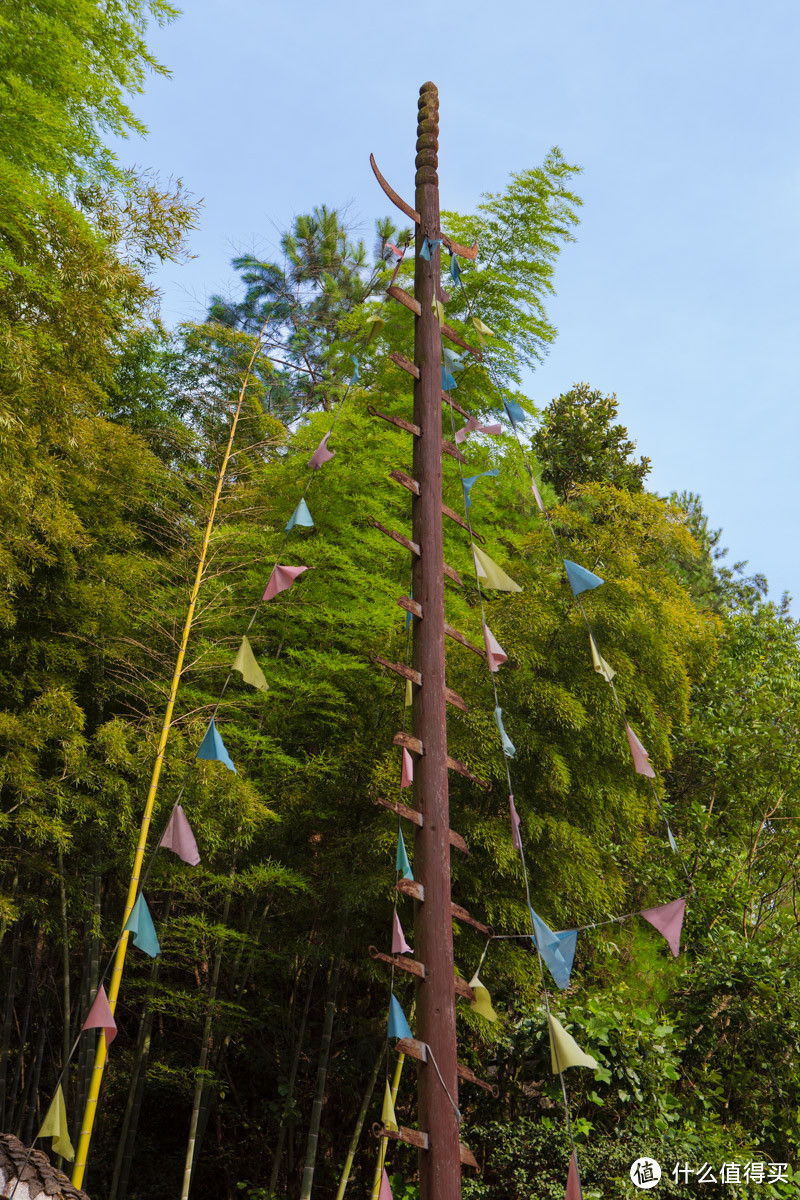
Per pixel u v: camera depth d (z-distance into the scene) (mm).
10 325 4887
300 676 5980
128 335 6270
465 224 7086
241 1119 7016
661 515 9562
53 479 5137
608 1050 5539
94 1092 3490
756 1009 6160
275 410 8961
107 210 5902
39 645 5488
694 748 8109
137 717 5902
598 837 5969
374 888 5207
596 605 6039
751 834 8188
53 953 7270
